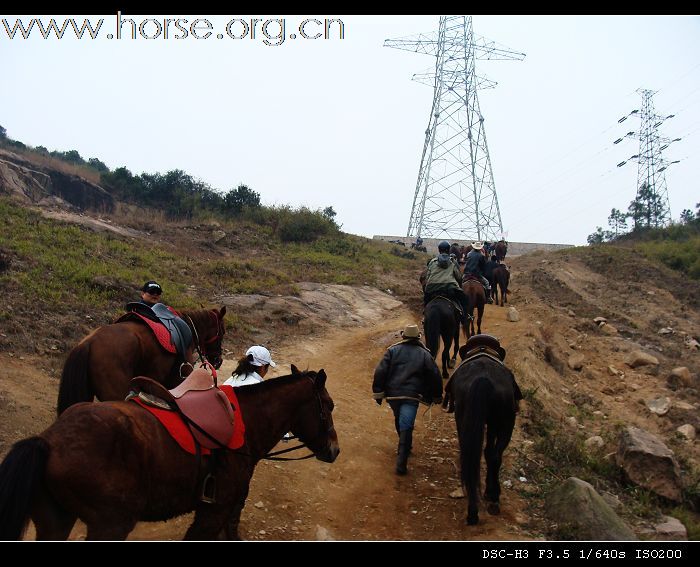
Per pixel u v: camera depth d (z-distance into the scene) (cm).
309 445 594
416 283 2273
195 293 1559
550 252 3378
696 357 1791
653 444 923
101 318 1179
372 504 756
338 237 2898
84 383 634
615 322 2072
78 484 403
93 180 3631
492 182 5616
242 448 516
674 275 2727
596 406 1342
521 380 1225
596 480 867
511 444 925
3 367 898
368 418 1030
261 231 2722
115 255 1675
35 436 404
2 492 373
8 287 1172
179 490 465
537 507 753
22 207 1967
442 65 5600
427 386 858
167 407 482
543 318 1928
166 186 3700
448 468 870
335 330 1542
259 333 1386
